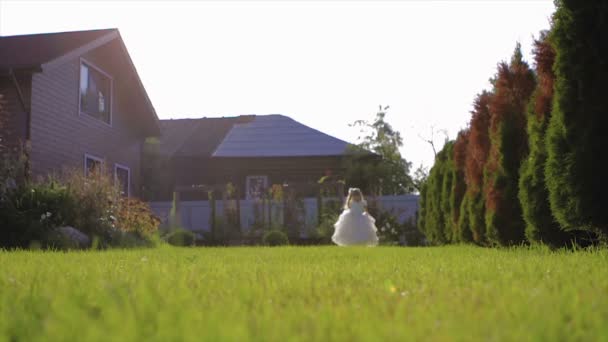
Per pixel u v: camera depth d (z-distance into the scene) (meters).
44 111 15.07
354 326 1.50
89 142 17.31
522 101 9.43
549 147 6.96
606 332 1.41
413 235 19.72
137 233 13.49
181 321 1.53
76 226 11.73
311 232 19.30
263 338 1.36
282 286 2.58
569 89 6.77
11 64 13.91
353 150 28.42
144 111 20.09
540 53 7.81
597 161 6.53
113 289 2.17
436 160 16.52
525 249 7.93
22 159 12.32
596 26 6.63
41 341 1.40
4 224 10.12
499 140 9.42
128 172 20.03
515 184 9.23
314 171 28.12
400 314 1.69
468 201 11.48
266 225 19.67
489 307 1.84
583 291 2.20
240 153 28.52
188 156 26.66
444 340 1.31
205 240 19.20
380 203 20.81
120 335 1.33
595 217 6.55
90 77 17.69
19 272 3.33
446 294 2.27
